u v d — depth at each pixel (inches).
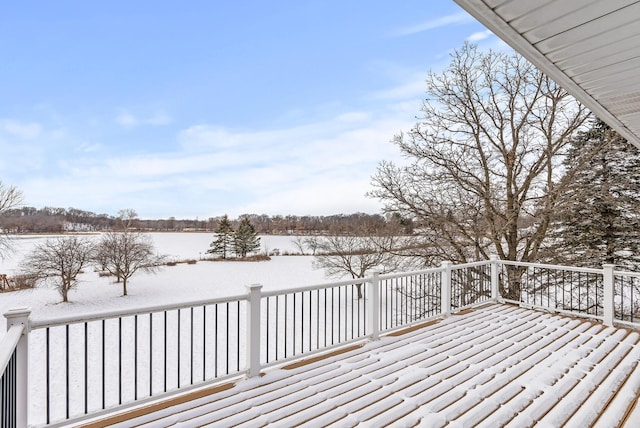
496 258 278.2
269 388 130.2
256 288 140.8
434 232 398.9
